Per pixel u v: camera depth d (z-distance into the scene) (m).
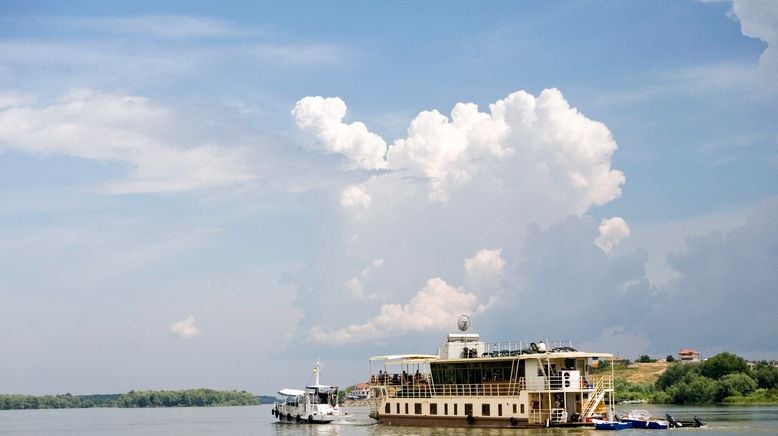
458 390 120.50
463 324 128.00
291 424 169.38
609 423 110.44
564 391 108.44
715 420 148.00
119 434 185.00
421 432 115.75
